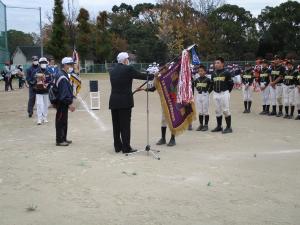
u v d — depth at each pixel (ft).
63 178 25.52
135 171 26.84
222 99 40.63
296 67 50.52
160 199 21.54
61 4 208.74
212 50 230.48
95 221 18.84
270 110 59.00
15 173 26.78
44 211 20.17
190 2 233.55
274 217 19.08
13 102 76.18
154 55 255.09
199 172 26.45
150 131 41.96
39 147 34.81
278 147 33.71
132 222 18.63
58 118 35.14
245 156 30.68
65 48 209.77
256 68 57.16
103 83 140.46
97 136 39.73
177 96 33.37
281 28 242.99
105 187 23.65
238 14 247.29
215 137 38.65
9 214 19.84
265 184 23.86
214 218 18.98
